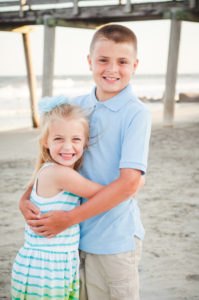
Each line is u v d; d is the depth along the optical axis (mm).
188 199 3920
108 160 1509
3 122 12727
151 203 3811
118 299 1492
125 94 1526
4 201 3963
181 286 2291
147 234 3062
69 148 1452
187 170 5098
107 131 1507
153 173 4973
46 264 1438
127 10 7410
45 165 1535
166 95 9117
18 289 1469
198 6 7309
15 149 7121
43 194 1504
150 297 2174
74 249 1496
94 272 1526
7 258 2682
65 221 1401
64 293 1451
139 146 1436
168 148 6605
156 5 7492
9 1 8398
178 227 3197
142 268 2516
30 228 1498
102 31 1514
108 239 1483
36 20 8297
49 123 1485
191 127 9398
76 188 1435
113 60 1490
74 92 30250
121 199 1404
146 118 1469
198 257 2660
